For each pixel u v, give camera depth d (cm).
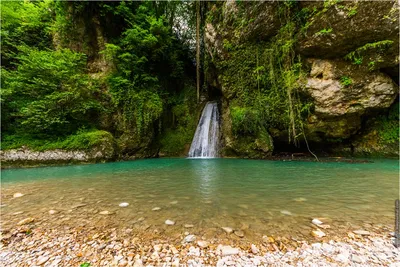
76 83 1066
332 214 264
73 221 253
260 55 1088
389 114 994
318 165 761
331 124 967
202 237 208
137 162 993
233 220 249
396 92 877
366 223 236
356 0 725
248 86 1152
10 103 927
